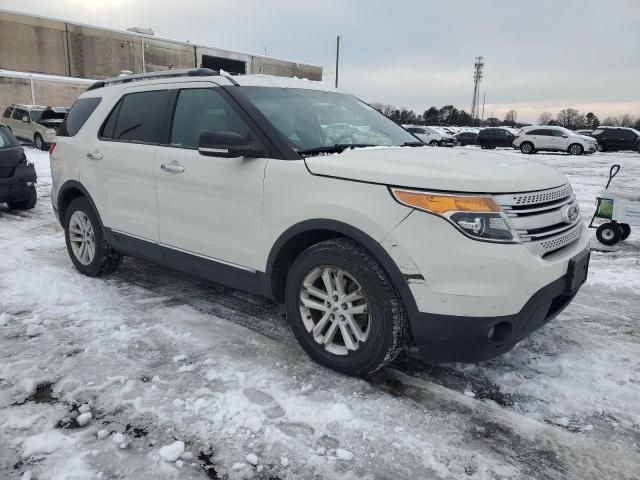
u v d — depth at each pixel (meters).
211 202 3.60
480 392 3.01
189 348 3.44
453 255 2.63
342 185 2.95
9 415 2.66
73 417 2.65
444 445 2.53
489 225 2.63
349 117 4.07
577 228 3.24
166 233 4.00
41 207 8.76
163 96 4.16
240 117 3.52
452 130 49.06
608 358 3.46
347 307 3.04
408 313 2.79
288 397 2.87
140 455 2.38
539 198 2.86
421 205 2.69
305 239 3.27
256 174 3.32
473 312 2.65
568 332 3.90
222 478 2.27
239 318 3.98
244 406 2.77
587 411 2.85
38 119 19.28
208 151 3.25
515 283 2.64
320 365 3.22
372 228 2.80
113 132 4.53
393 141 4.03
